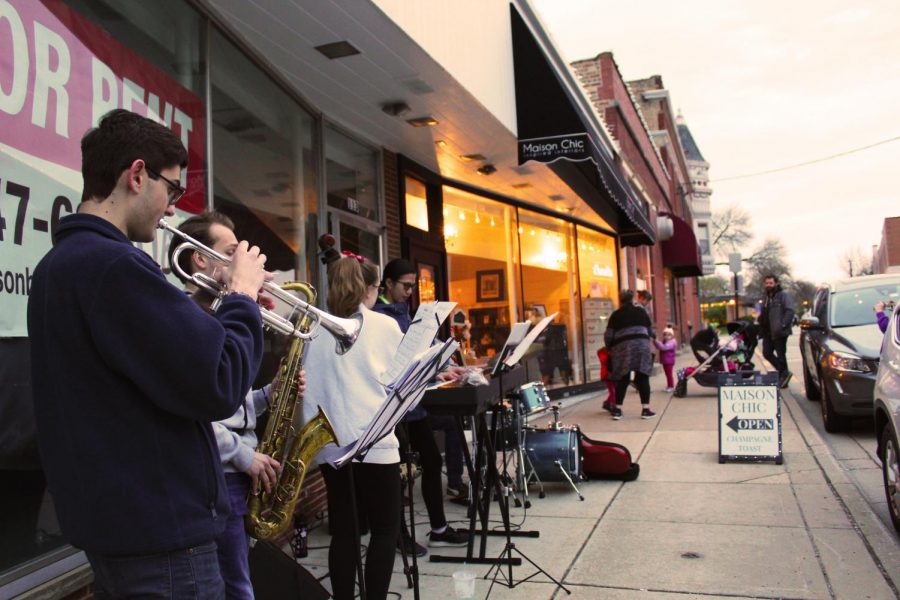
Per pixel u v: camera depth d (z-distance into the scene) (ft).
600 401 39.37
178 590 5.54
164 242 12.42
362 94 19.74
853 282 30.58
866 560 13.50
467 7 20.34
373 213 24.39
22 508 9.23
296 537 14.99
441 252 29.50
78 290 5.32
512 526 16.51
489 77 22.00
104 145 5.76
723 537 15.15
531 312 35.58
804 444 24.14
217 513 5.83
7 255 9.02
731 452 21.93
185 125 13.48
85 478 5.30
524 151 24.61
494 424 14.79
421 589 13.07
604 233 50.52
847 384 24.97
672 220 74.74
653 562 13.89
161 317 5.31
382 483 10.59
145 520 5.35
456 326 29.09
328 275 11.16
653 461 22.82
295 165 19.16
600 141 32.48
